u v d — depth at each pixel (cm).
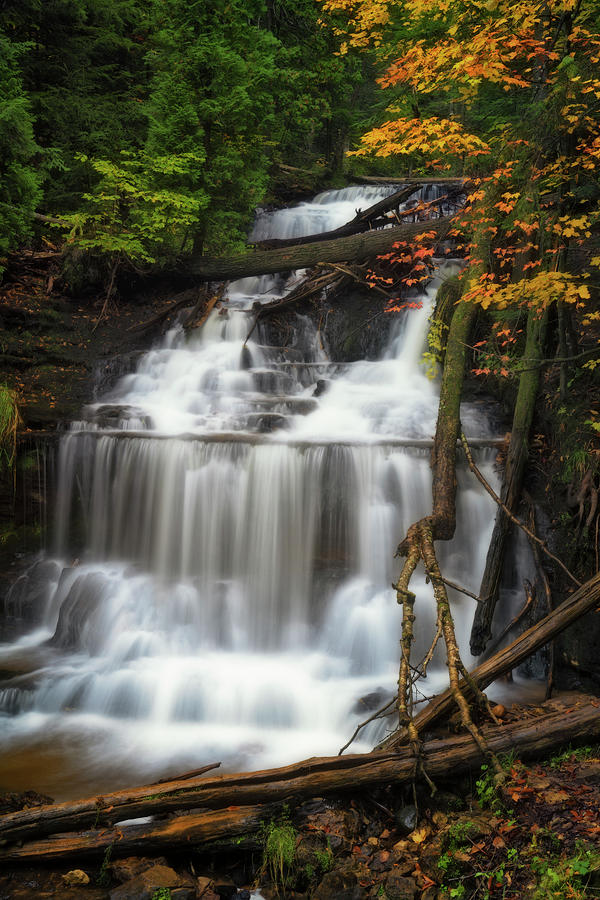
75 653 772
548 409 796
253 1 1520
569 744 497
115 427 957
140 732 631
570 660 645
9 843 438
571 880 371
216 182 1382
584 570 664
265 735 625
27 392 1045
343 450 820
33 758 586
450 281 1091
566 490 713
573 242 898
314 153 2536
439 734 527
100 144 1510
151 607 796
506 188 859
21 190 1187
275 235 1844
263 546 830
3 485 901
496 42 684
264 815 454
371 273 1140
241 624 799
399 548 666
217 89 1321
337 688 676
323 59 2025
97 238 1253
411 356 1143
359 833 458
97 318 1265
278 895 426
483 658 705
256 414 974
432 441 841
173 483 859
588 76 728
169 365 1143
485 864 405
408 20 975
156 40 1386
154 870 426
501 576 723
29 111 1502
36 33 1564
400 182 2103
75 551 897
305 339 1260
